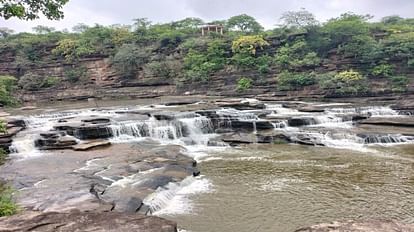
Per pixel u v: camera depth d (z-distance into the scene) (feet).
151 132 86.02
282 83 147.74
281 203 43.73
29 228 19.69
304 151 71.51
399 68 146.41
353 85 137.69
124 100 157.17
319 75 144.97
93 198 40.98
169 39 199.52
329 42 164.25
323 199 44.80
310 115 98.22
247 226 37.63
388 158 64.75
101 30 216.13
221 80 165.37
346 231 17.89
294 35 173.88
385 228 18.21
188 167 56.65
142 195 43.39
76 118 95.35
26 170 54.19
